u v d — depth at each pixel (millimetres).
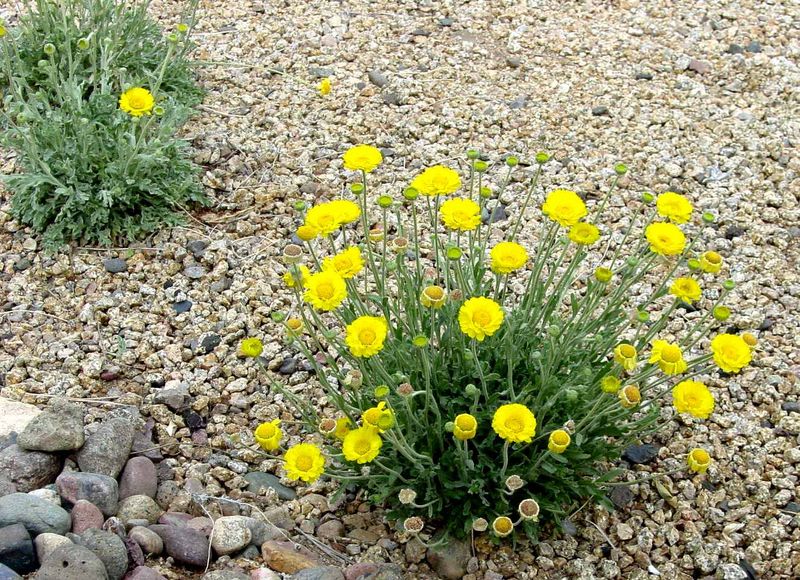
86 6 2283
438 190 1619
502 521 1482
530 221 2105
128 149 2033
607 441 1755
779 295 1986
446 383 1646
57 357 1855
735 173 2203
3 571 1471
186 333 1917
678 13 2699
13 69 2229
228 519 1621
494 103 2354
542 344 1706
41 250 2025
